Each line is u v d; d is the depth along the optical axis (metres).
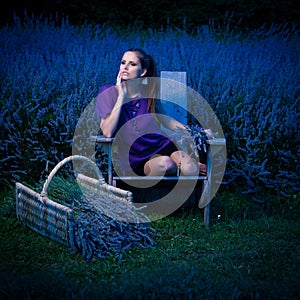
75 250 3.77
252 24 9.85
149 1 9.84
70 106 5.21
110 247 3.80
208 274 3.44
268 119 5.39
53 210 3.92
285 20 9.79
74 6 9.57
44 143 5.05
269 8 9.88
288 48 7.17
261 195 5.09
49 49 6.84
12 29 7.77
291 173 5.22
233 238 4.21
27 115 5.09
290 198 5.06
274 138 5.29
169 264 3.63
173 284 3.21
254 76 5.85
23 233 4.16
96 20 9.63
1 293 3.01
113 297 3.03
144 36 8.32
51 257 3.72
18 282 3.13
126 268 3.56
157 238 4.16
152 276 3.34
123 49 6.75
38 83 5.48
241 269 3.60
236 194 5.11
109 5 9.79
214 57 6.40
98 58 6.23
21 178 5.00
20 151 4.95
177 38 7.70
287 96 5.68
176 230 4.33
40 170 5.04
